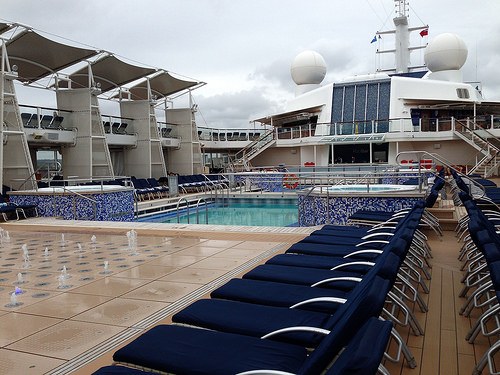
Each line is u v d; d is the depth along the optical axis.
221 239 7.45
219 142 32.44
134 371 2.02
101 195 11.96
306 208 10.21
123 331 3.55
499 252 2.70
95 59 18.58
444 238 7.32
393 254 2.47
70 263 5.91
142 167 21.75
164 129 24.00
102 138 18.36
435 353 3.06
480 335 3.35
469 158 25.33
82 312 4.01
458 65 31.59
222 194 18.17
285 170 23.11
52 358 3.10
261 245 6.90
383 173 12.01
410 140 25.38
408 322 3.37
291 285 3.31
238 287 3.27
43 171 21.02
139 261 5.94
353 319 1.57
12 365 3.00
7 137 13.29
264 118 33.59
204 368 2.00
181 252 6.48
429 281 4.87
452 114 28.61
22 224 10.00
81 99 17.86
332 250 4.47
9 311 4.08
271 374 1.75
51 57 16.61
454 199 10.46
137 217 14.12
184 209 16.28
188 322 2.63
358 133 26.53
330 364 1.62
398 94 28.20
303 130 28.03
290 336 2.34
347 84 29.67
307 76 34.59
